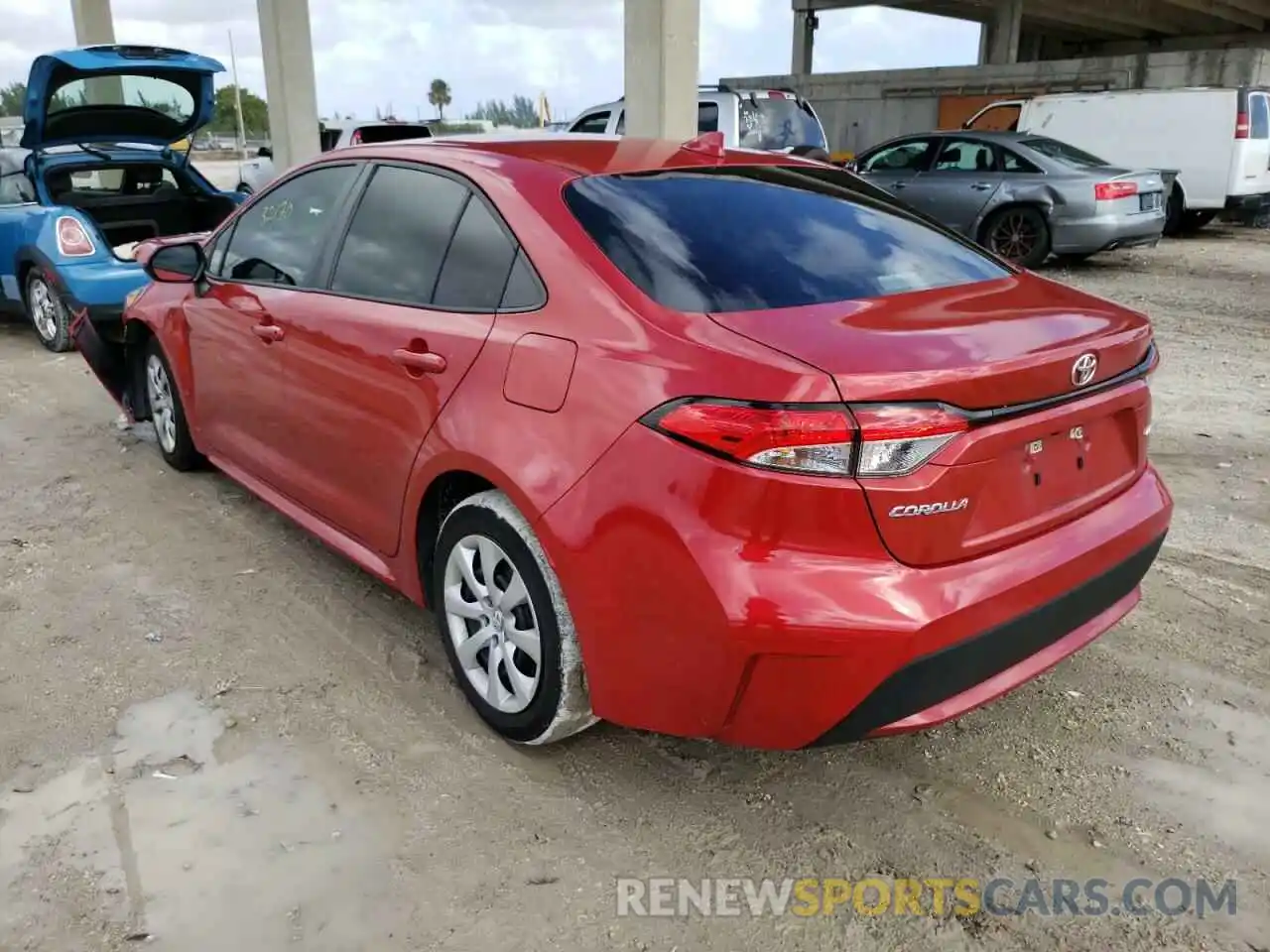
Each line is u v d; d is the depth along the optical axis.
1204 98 14.20
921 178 12.42
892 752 2.96
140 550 4.27
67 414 6.31
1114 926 2.32
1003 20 27.58
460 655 3.02
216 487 5.01
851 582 2.20
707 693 2.35
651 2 8.65
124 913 2.34
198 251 4.35
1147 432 2.90
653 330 2.45
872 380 2.17
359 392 3.27
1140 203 11.59
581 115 12.92
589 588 2.48
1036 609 2.44
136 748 2.94
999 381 2.29
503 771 2.85
